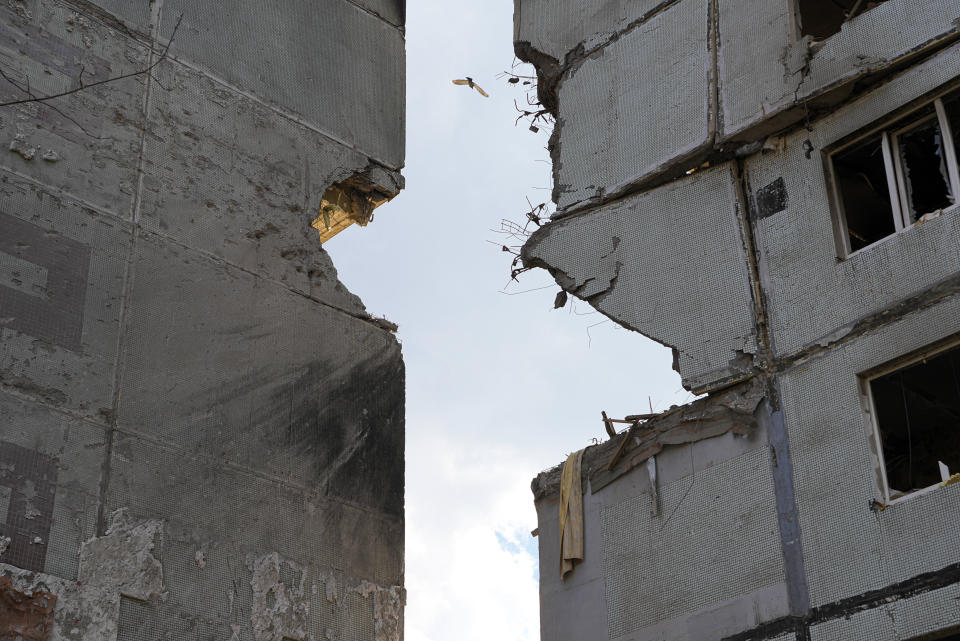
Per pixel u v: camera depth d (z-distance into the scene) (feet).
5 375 37.52
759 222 45.57
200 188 45.39
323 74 51.96
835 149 44.39
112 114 44.09
